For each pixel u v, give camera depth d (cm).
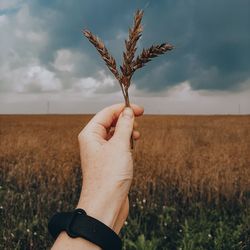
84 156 102
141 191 744
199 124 2698
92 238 85
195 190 769
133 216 630
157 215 627
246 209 661
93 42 101
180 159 985
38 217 595
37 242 509
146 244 498
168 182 841
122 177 96
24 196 677
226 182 777
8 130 1998
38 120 3647
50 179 893
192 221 586
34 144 1342
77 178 884
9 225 554
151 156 1012
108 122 113
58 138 1517
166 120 3225
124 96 106
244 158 1017
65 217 88
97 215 91
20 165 959
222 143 1445
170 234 564
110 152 100
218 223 604
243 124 2514
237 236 542
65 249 84
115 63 102
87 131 108
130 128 104
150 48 98
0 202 662
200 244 521
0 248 494
